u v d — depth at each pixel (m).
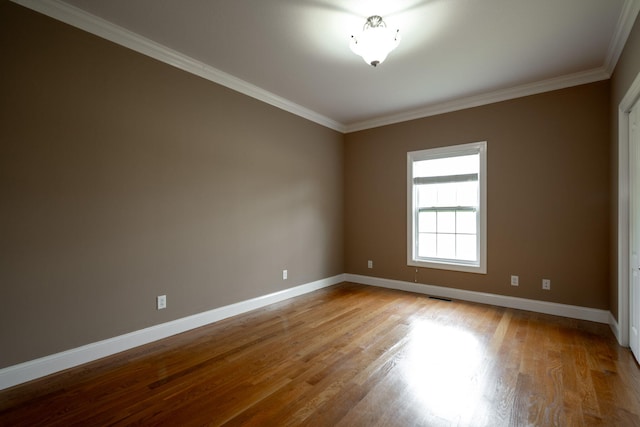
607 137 3.19
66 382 2.11
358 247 5.13
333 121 4.96
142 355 2.52
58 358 2.24
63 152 2.29
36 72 2.17
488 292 3.92
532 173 3.61
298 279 4.38
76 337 2.34
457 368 2.28
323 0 2.18
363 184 5.06
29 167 2.14
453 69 3.21
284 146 4.16
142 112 2.74
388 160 4.78
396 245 4.71
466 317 3.40
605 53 2.87
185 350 2.61
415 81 3.51
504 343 2.71
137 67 2.71
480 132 3.96
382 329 3.06
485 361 2.39
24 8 2.12
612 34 2.56
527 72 3.27
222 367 2.32
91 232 2.43
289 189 4.24
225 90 3.42
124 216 2.62
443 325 3.16
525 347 2.63
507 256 3.78
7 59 2.05
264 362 2.39
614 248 2.94
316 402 1.88
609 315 3.15
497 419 1.72
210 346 2.69
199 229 3.17
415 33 2.56
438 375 2.19
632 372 2.20
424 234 4.50
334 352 2.56
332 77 3.43
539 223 3.58
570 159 3.39
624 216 2.62
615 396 1.92
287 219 4.21
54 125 2.25
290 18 2.40
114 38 2.55
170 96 2.94
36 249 2.16
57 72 2.26
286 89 3.76
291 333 2.97
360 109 4.44
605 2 2.17
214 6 2.25
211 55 2.98
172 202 2.95
